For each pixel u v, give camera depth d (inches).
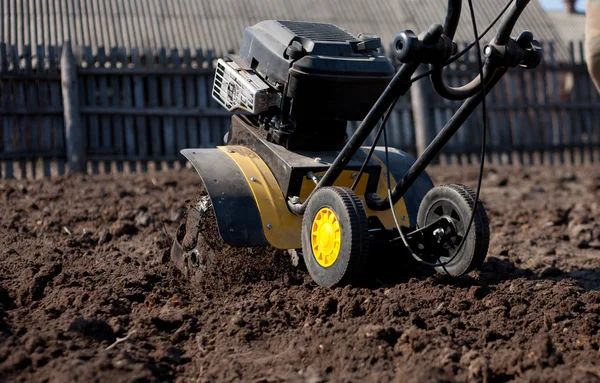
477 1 691.4
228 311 164.9
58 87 422.0
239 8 640.4
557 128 518.3
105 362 132.5
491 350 144.4
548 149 517.0
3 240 241.0
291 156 182.9
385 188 191.9
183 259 195.6
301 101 177.5
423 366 130.9
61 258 217.8
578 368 133.7
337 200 162.2
